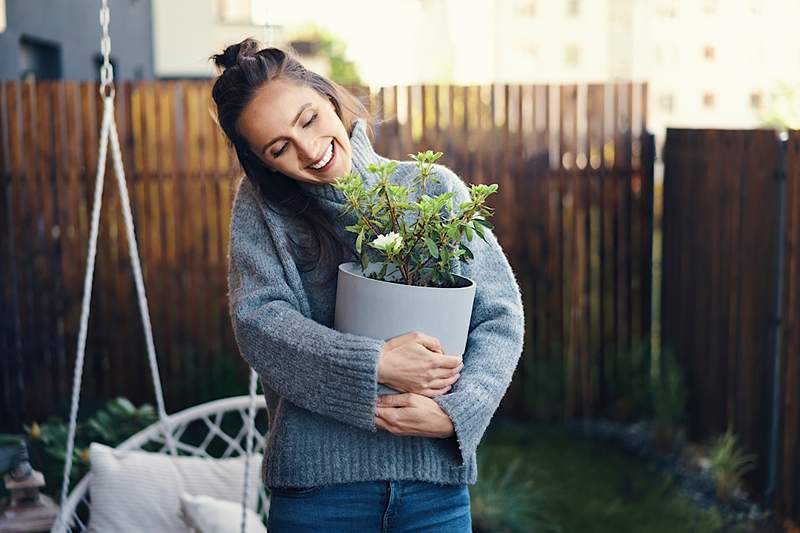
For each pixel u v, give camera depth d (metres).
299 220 1.78
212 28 12.62
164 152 5.14
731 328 4.37
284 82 1.68
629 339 5.32
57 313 5.21
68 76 6.37
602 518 4.00
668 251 5.09
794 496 3.83
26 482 2.63
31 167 5.09
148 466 2.77
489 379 1.70
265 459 1.79
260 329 1.69
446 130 5.20
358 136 1.80
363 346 1.61
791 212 3.79
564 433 5.13
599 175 5.23
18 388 5.24
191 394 5.27
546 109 5.20
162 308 5.26
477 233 1.64
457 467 1.73
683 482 4.37
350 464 1.72
